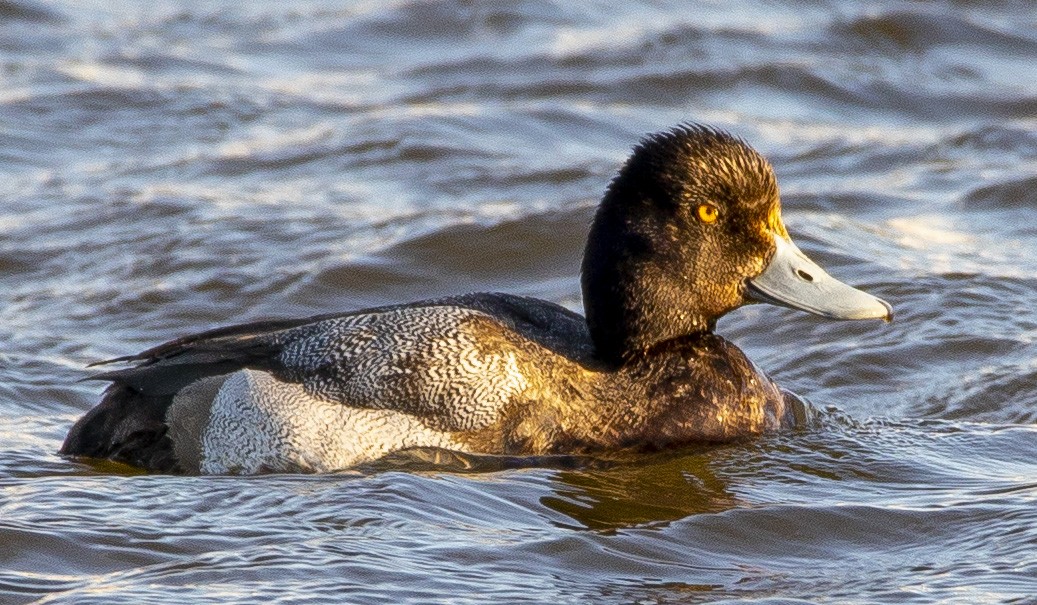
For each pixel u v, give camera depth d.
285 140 19.27
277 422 10.07
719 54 23.00
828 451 10.60
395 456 10.09
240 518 9.15
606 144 19.64
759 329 13.45
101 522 9.04
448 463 10.10
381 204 17.02
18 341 13.18
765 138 19.95
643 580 8.43
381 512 9.20
